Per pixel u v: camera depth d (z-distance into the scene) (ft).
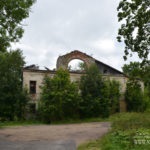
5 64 143.74
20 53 154.30
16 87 139.44
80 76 151.12
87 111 137.28
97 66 156.25
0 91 136.67
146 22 69.00
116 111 156.25
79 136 67.31
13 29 61.21
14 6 58.70
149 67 73.61
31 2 60.80
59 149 47.24
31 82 149.38
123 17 70.33
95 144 50.44
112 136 49.65
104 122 120.88
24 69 148.56
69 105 134.72
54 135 71.10
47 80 135.95
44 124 122.72
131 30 70.74
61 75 136.05
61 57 159.22
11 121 132.46
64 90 132.57
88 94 138.41
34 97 147.43
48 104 132.05
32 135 71.87
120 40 72.18
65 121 131.03
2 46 62.13
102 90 140.87
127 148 40.68
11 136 69.72
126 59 72.43
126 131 52.75
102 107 139.23
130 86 80.53
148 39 70.64
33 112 144.46
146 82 77.00
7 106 135.85
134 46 71.36
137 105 156.87
